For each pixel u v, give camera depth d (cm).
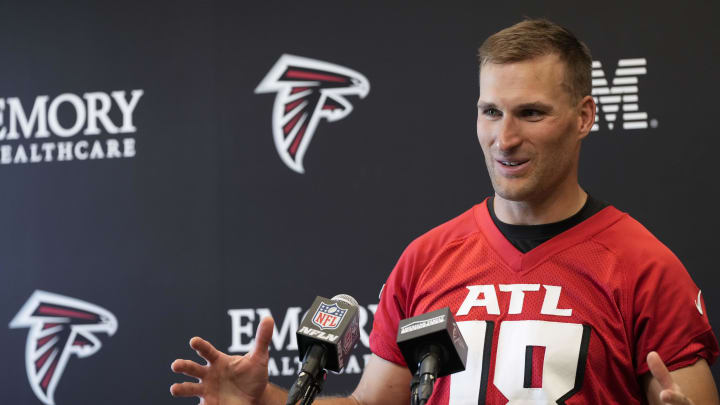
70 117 652
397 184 615
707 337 323
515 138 326
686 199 576
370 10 631
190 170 638
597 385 315
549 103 326
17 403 630
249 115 636
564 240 340
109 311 633
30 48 662
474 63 616
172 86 646
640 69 589
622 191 583
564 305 327
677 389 258
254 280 622
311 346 285
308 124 629
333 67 630
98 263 638
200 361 620
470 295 343
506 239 349
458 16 620
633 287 325
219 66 643
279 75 636
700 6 588
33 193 649
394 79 623
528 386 317
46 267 642
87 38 658
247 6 645
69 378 630
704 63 584
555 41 333
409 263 371
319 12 637
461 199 606
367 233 614
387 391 369
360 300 609
